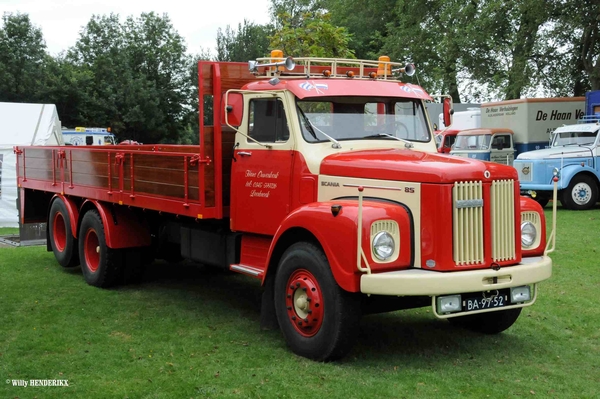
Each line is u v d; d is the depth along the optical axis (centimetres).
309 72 664
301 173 604
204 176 663
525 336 630
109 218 833
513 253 547
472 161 543
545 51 2516
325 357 539
